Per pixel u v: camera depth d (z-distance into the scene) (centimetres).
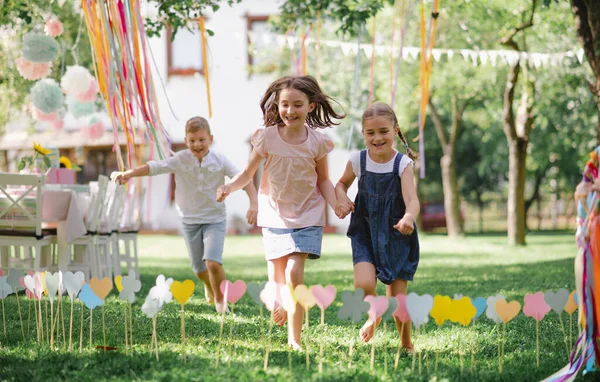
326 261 1171
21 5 818
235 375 333
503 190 2784
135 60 639
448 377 338
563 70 1359
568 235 2148
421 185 2492
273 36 986
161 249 1559
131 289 364
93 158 2069
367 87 1739
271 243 421
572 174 2370
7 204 677
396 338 445
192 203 579
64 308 550
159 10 845
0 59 1055
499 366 353
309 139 423
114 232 809
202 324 488
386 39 1591
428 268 1027
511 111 1462
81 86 820
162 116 2083
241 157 2109
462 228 1850
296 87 419
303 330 471
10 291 412
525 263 1077
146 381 322
